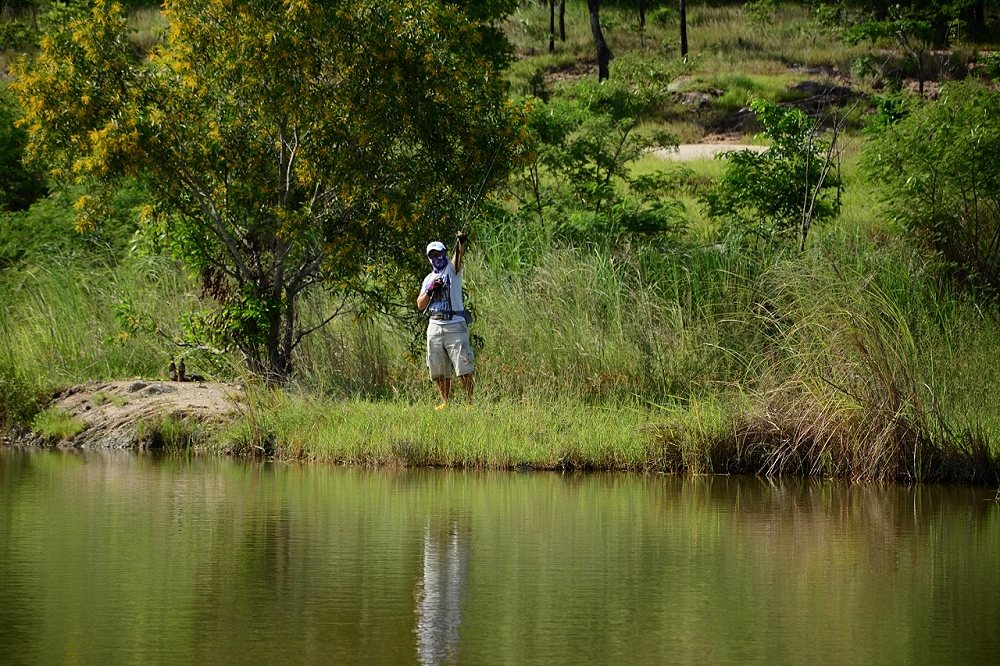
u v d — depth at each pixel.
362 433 28.55
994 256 43.81
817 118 50.62
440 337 32.16
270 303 34.97
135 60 34.66
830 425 27.11
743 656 12.21
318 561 16.75
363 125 33.50
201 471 26.48
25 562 16.48
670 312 37.00
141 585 15.18
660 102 52.28
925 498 23.89
